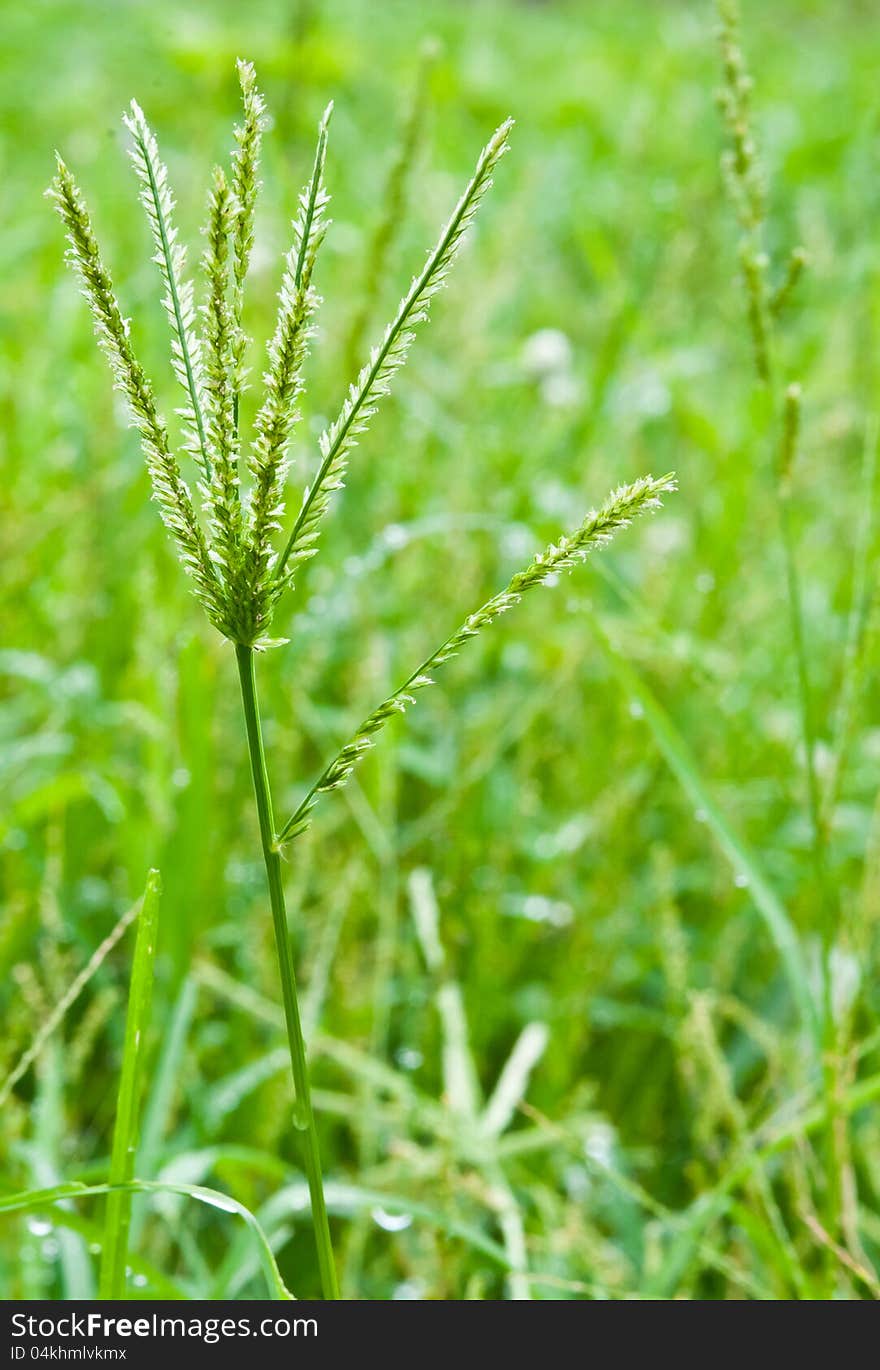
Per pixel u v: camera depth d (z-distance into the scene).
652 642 1.52
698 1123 1.02
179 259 0.58
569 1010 1.23
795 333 2.36
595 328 2.39
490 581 1.63
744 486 1.78
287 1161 1.16
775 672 1.66
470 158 3.30
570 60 5.55
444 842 1.41
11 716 1.51
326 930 1.09
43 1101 0.96
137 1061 0.66
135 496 1.65
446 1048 1.07
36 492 1.72
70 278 2.19
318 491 0.59
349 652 1.61
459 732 1.50
